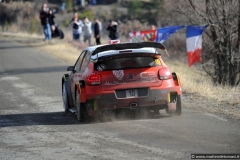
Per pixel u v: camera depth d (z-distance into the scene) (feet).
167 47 258.98
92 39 329.52
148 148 64.75
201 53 156.66
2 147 69.51
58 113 100.01
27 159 61.62
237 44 152.97
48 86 142.72
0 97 126.21
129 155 61.41
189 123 81.87
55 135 76.54
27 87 142.10
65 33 335.67
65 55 229.45
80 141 71.15
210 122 82.43
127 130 77.71
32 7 475.31
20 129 83.41
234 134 72.13
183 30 236.43
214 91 114.83
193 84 123.85
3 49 265.13
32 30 393.50
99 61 85.20
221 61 154.81
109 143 68.90
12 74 174.50
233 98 102.83
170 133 73.87
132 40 167.43
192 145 65.57
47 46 267.39
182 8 155.43
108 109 85.51
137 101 84.38
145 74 85.05
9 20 451.53
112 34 252.83
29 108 108.27
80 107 86.07
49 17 291.38
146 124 82.07
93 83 84.17
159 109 88.89
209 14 150.20
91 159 60.23
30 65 199.72
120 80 84.38
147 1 473.67
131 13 462.19
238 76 167.43
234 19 151.94
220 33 151.53
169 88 85.66
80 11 579.48
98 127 81.61
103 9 571.69
